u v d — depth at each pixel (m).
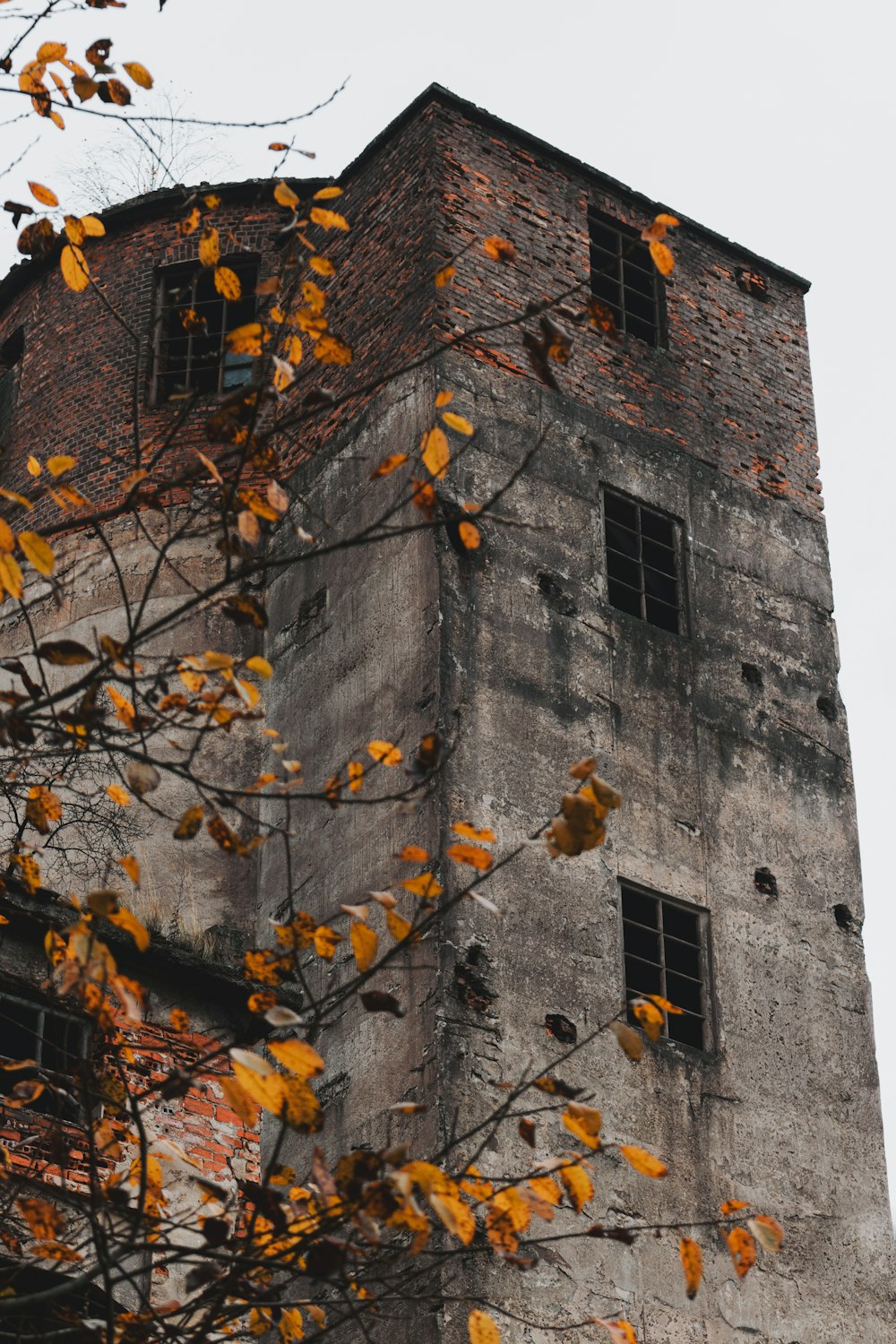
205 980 12.52
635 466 19.12
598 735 17.06
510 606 17.12
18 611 21.06
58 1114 8.41
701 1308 14.91
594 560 18.09
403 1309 13.45
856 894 18.17
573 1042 15.34
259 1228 7.37
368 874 16.05
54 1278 10.32
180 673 7.14
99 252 22.92
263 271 21.88
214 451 20.89
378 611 17.36
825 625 19.80
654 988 16.39
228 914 17.61
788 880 17.75
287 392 20.36
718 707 18.23
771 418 20.81
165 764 6.95
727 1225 15.38
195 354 21.78
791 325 21.80
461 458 17.67
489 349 18.58
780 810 18.09
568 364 19.25
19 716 6.80
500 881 15.64
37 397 22.66
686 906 16.88
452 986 14.88
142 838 18.12
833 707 19.27
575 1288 14.25
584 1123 6.53
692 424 19.98
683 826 17.25
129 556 20.58
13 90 7.41
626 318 20.27
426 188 19.33
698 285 21.14
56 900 11.87
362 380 19.08
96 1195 6.71
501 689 16.61
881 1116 16.97
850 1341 15.56
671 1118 15.63
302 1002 12.88
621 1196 14.95
